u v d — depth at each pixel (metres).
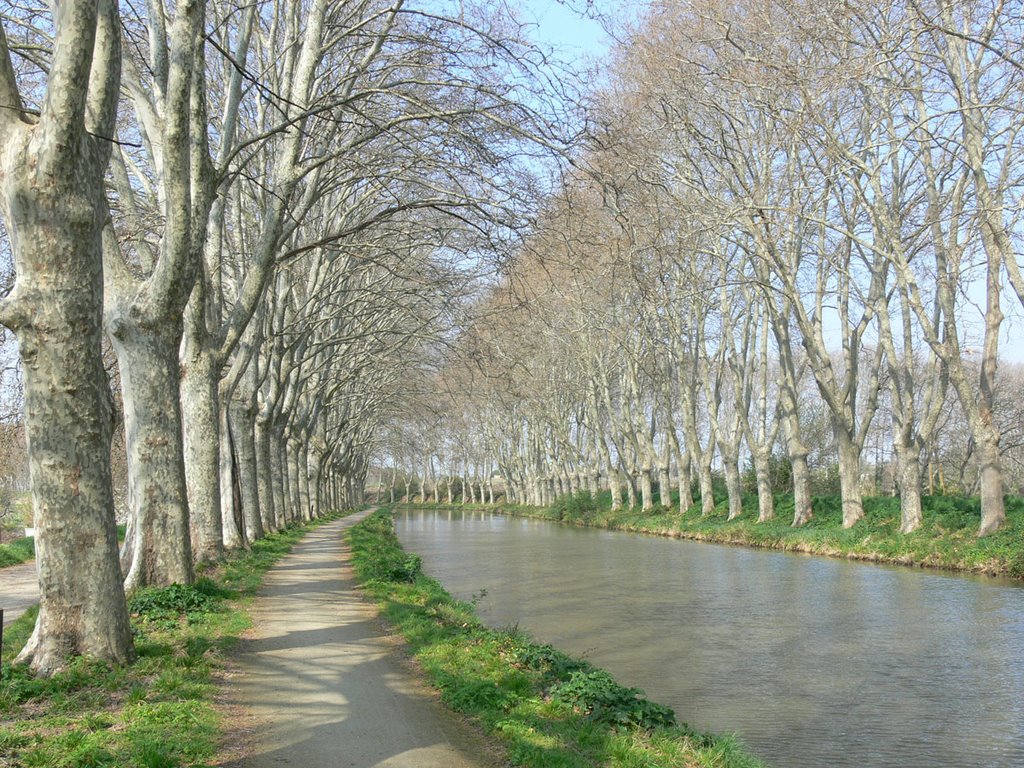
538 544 38.44
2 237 18.77
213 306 18.45
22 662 8.77
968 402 24.83
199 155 12.00
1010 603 18.56
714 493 49.25
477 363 25.75
